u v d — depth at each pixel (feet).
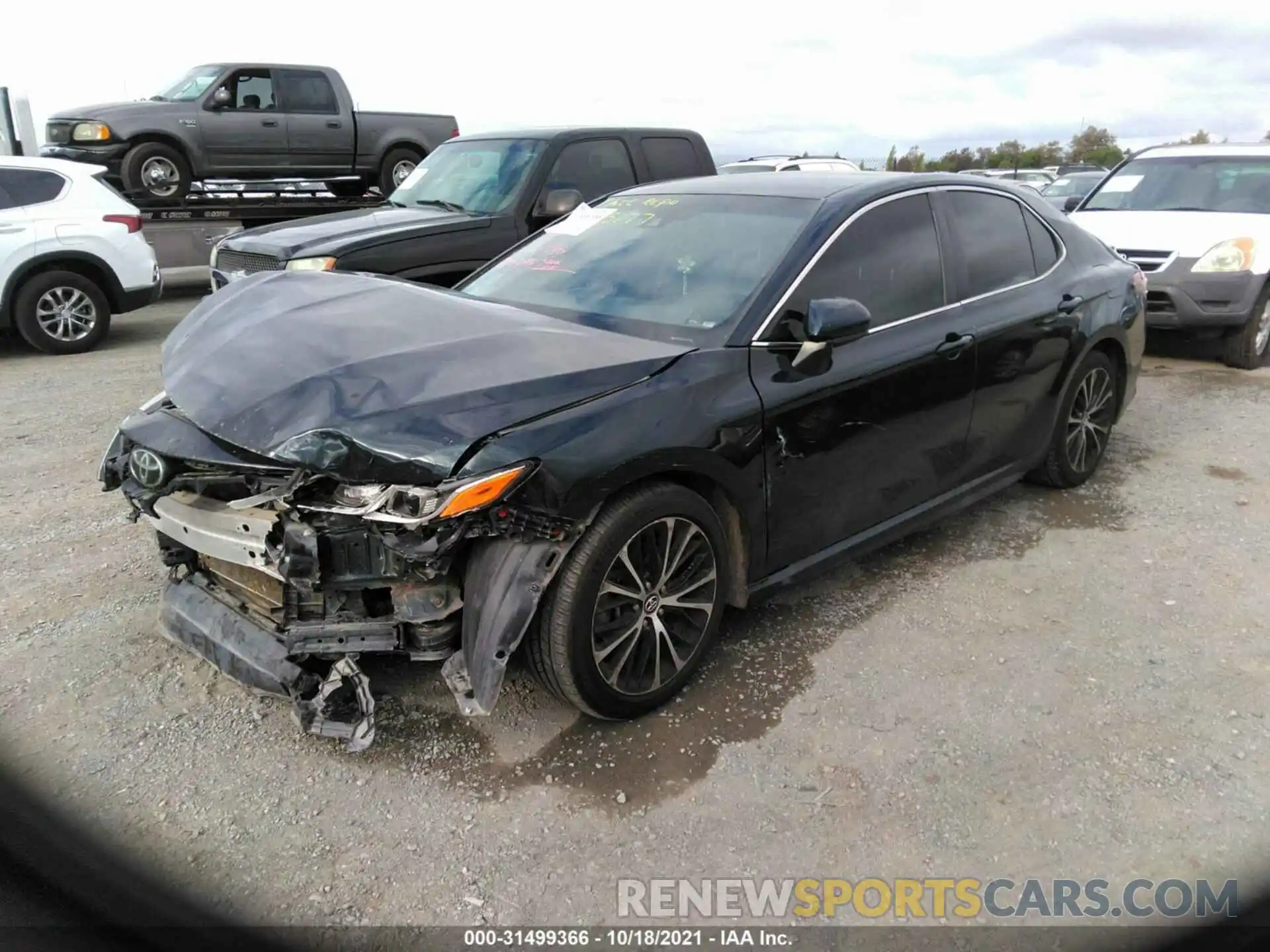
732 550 10.78
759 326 10.77
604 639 9.54
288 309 11.27
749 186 13.44
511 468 8.41
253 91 37.78
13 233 27.58
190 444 9.11
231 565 9.77
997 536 14.84
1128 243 26.27
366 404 8.70
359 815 8.66
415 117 42.39
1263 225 25.21
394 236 20.40
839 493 11.66
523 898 7.78
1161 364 27.09
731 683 10.73
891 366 11.84
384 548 8.79
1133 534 14.92
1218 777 9.18
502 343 9.90
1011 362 13.91
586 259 13.03
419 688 10.54
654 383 9.72
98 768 9.20
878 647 11.51
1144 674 10.97
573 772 9.25
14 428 20.07
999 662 11.19
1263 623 12.14
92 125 34.65
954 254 13.39
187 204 36.58
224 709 10.15
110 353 29.25
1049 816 8.68
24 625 11.73
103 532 14.49
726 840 8.40
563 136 23.36
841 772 9.27
